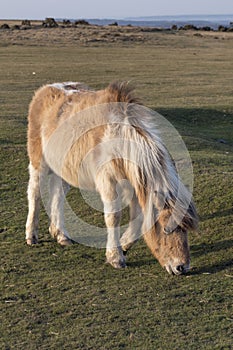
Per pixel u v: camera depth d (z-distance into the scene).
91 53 30.83
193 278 5.07
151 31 50.44
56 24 48.62
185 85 19.48
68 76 20.78
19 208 7.11
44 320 4.42
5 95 16.14
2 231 6.38
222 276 5.09
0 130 10.62
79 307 4.60
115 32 45.75
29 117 6.12
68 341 4.11
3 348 4.04
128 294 4.80
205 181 7.53
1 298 4.80
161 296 4.75
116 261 5.36
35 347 4.04
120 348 4.00
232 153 10.08
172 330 4.21
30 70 22.34
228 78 21.73
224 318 4.37
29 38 37.78
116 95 5.15
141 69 23.89
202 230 6.18
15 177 8.15
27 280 5.14
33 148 5.99
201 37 46.44
